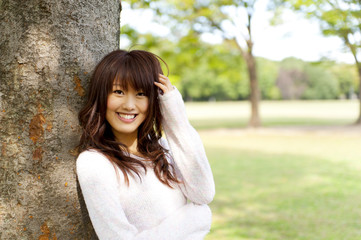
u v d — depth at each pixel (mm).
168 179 1420
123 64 1285
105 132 1410
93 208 1197
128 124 1335
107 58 1312
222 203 5148
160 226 1275
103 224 1183
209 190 1373
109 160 1294
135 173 1355
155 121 1442
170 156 1550
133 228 1208
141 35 14797
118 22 1634
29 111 1340
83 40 1421
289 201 5188
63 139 1386
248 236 3857
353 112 30094
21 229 1354
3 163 1359
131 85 1287
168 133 1397
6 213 1363
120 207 1216
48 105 1354
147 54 1344
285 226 4172
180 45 16250
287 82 72000
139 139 1441
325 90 71438
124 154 1401
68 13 1376
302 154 9445
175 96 1373
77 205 1427
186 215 1328
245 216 4562
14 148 1345
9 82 1340
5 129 1350
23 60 1330
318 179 6531
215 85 65938
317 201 5148
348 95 71688
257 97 17609
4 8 1345
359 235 3844
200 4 14531
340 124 18094
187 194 1399
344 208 4793
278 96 72500
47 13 1339
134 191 1326
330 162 8203
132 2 3986
